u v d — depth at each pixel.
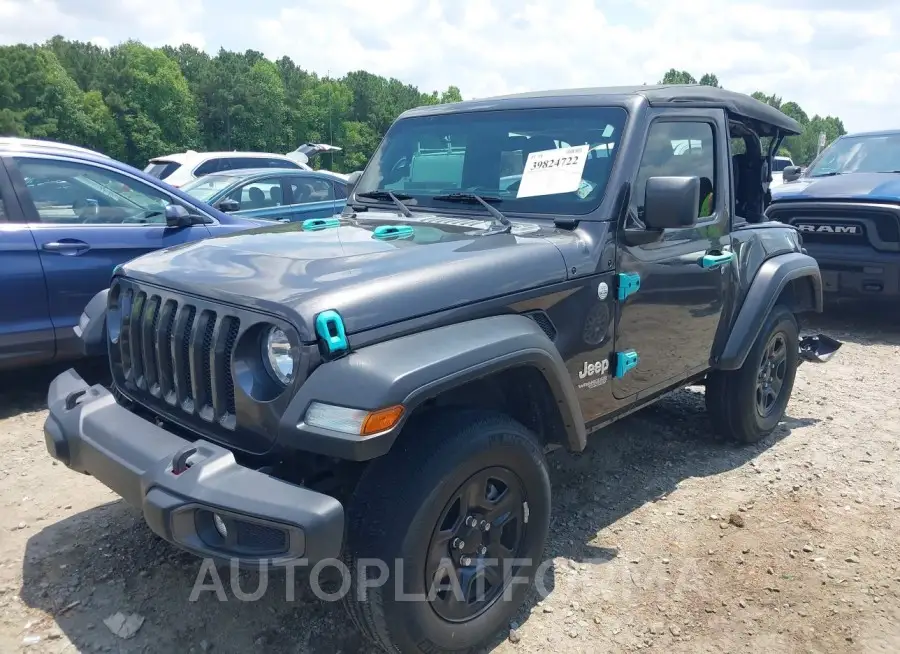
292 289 2.43
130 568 3.19
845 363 6.54
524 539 2.83
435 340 2.47
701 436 4.78
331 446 2.19
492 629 2.74
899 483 4.12
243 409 2.40
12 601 2.96
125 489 2.47
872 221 7.13
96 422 2.70
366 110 101.06
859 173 7.94
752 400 4.43
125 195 5.57
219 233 5.92
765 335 4.37
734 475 4.21
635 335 3.47
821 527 3.63
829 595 3.09
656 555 3.37
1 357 4.89
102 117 74.50
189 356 2.58
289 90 96.19
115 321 3.17
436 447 2.44
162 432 2.55
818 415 5.20
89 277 5.20
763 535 3.55
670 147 3.61
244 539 2.26
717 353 4.15
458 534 2.57
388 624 2.41
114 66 79.88
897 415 5.20
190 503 2.20
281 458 2.39
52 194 5.17
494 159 3.65
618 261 3.28
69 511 3.67
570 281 3.06
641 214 3.41
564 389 2.85
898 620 2.94
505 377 2.89
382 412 2.19
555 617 2.94
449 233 3.20
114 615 2.89
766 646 2.79
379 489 2.41
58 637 2.77
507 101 3.83
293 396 2.29
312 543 2.12
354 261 2.68
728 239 4.08
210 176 9.37
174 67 82.75
